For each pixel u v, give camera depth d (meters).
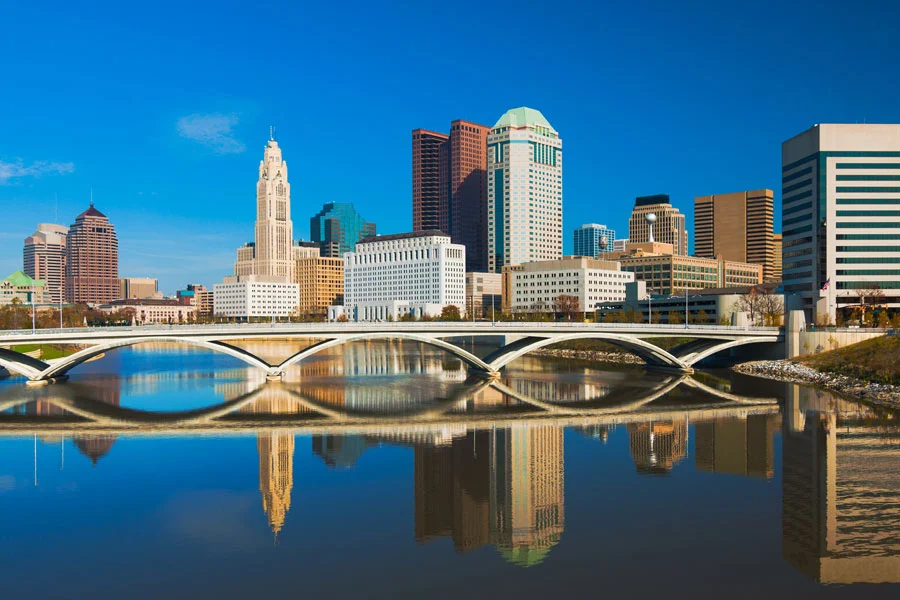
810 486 65.06
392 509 59.78
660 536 52.78
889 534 52.78
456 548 50.75
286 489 65.81
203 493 64.75
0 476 70.69
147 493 64.62
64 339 124.38
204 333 132.12
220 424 98.06
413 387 138.12
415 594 43.38
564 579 45.38
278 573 46.56
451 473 71.44
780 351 166.25
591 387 136.75
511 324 148.12
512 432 92.19
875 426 92.38
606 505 60.47
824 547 50.28
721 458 76.44
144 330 129.50
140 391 131.75
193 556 49.56
